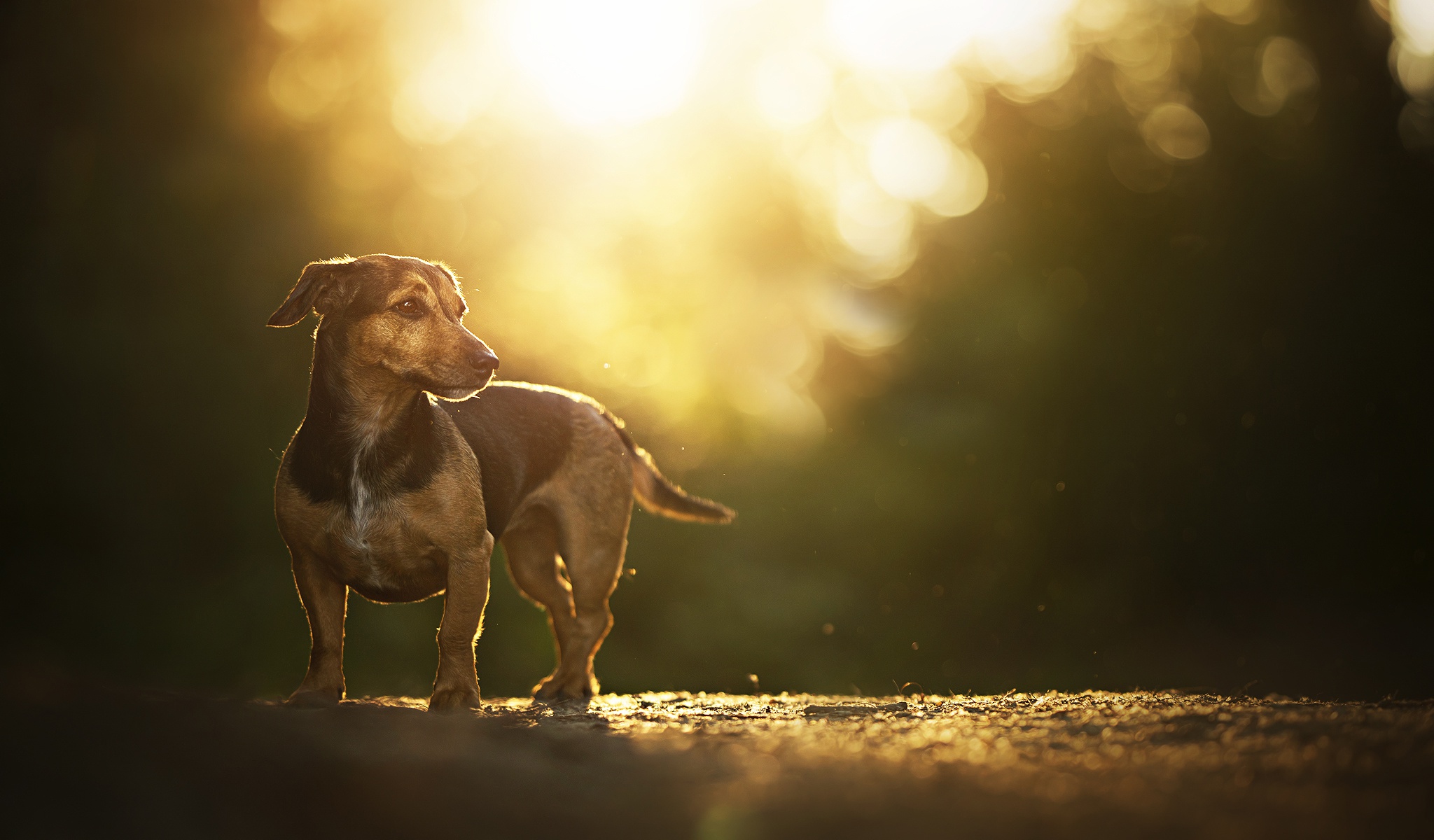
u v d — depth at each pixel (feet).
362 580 18.39
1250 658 68.08
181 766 9.77
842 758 11.80
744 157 95.40
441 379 17.60
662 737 13.82
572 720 16.11
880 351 97.91
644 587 75.97
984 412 91.66
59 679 12.81
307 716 13.15
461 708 17.44
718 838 9.07
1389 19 93.61
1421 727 12.73
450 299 18.48
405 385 17.84
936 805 9.78
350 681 56.70
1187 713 14.90
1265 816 9.38
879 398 95.25
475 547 18.45
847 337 98.63
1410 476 89.30
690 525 78.18
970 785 10.43
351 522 17.84
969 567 88.48
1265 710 15.11
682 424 80.69
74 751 9.65
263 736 10.99
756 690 70.33
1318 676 54.13
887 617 83.76
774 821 9.40
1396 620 79.41
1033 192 102.32
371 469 17.85
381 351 17.63
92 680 13.33
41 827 8.61
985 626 85.81
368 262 18.22
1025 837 8.95
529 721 15.44
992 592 87.25
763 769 11.32
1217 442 91.15
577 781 10.75
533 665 61.11
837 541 86.33
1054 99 107.45
